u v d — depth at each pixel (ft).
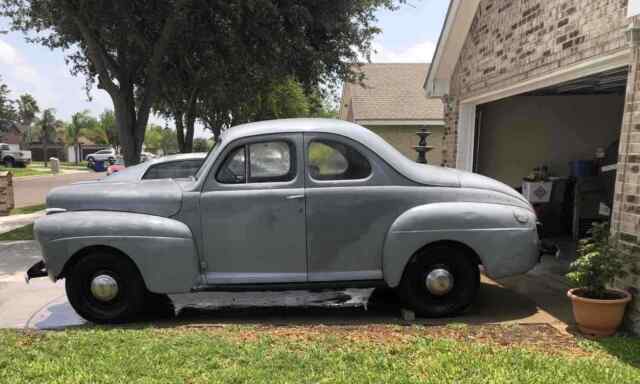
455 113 32.14
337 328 15.17
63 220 15.78
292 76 39.52
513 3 23.38
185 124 60.44
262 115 75.15
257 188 15.89
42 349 13.39
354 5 37.60
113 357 12.73
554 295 18.61
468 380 11.20
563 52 19.08
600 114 32.91
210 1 33.63
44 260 16.03
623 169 14.25
